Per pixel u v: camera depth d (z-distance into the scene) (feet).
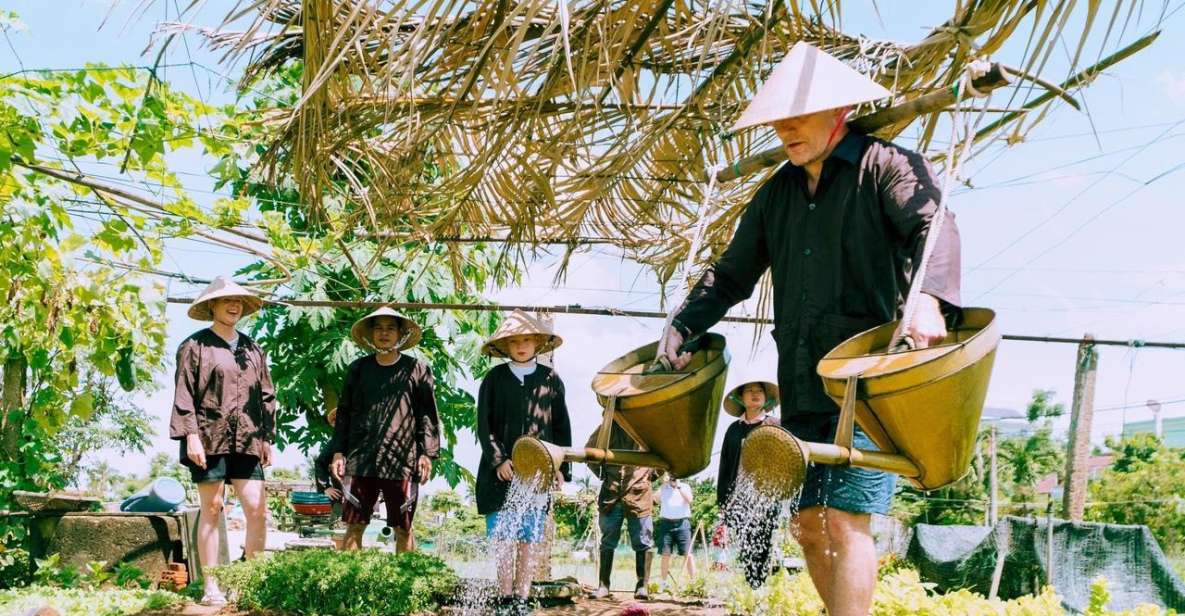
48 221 23.81
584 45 13.70
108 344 27.07
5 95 19.95
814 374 10.47
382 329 24.58
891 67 16.29
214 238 25.00
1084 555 31.71
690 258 12.09
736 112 17.78
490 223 22.66
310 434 42.68
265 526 23.21
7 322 26.14
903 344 9.04
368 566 20.33
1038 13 11.30
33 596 23.15
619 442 28.22
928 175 10.10
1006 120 16.17
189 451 21.66
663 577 33.68
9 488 27.63
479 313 43.50
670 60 16.84
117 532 28.63
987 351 8.65
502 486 20.86
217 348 22.65
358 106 16.63
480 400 21.49
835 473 9.98
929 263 9.43
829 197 10.50
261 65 17.40
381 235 21.74
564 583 24.29
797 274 10.69
